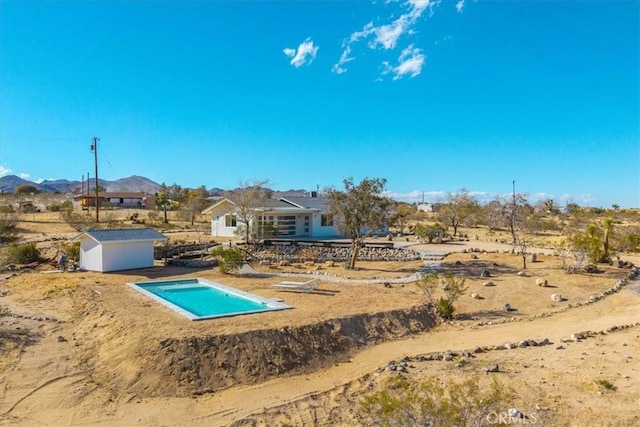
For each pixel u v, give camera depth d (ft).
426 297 68.44
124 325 50.65
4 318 57.47
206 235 140.05
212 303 64.90
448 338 54.03
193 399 38.63
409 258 104.94
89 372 43.34
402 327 56.54
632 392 35.63
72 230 155.02
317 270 93.04
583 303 68.28
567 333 53.78
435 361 45.57
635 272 88.43
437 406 26.76
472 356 46.34
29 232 147.23
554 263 95.04
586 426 30.45
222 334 46.68
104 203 264.31
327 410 36.11
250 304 64.08
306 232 140.67
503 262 97.50
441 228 139.44
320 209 139.13
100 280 79.36
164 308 58.85
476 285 78.84
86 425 34.22
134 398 38.68
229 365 43.27
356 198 92.84
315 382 42.19
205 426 34.06
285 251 108.37
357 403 36.99
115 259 89.71
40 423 34.35
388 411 25.38
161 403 37.86
